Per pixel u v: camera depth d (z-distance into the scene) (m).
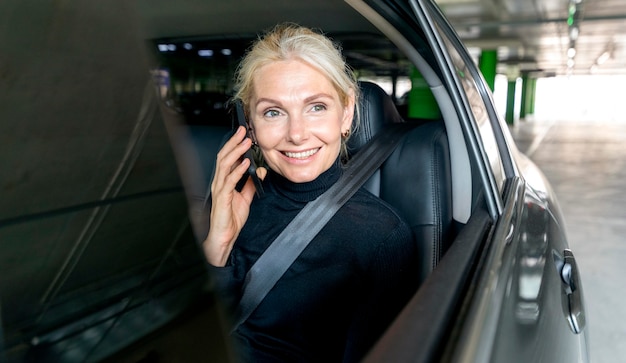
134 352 0.43
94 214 0.42
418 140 1.42
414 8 1.12
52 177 0.39
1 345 0.37
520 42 19.48
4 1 0.38
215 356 0.49
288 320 1.18
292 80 1.07
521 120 32.41
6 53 0.37
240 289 1.19
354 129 1.44
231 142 1.13
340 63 1.14
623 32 18.30
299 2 2.78
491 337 0.65
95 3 0.43
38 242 0.38
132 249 0.44
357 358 1.12
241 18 2.83
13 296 0.37
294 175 1.16
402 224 1.25
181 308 0.47
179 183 0.49
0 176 0.37
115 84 0.44
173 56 2.47
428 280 0.71
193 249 0.50
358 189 1.26
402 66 4.37
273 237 1.21
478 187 1.31
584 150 11.84
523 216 1.25
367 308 1.17
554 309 1.12
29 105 0.38
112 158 0.43
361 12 1.22
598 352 2.32
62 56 0.40
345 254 1.17
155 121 0.47
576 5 13.15
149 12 2.49
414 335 0.56
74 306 0.40
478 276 0.76
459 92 1.15
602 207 5.28
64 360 0.39
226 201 1.13
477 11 13.66
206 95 2.01
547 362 0.95
